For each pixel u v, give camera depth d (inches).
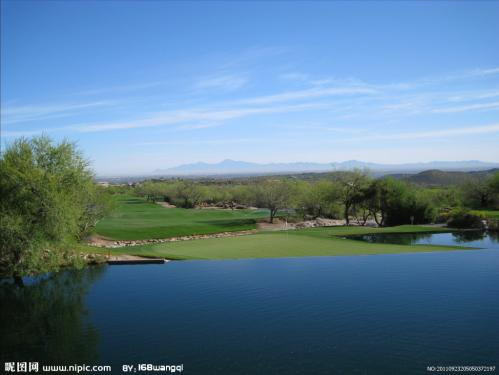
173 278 1289.4
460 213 2878.9
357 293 1088.8
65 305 1046.4
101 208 2116.1
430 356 711.7
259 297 1064.8
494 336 792.9
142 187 6476.4
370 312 935.7
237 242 2030.0
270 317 916.6
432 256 1617.9
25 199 1232.8
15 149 1353.3
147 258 1577.3
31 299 1111.6
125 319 927.7
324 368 674.2
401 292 1092.5
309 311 950.4
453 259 1546.5
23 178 1243.2
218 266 1453.0
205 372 668.7
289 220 3841.0
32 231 1221.7
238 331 838.5
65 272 1412.4
